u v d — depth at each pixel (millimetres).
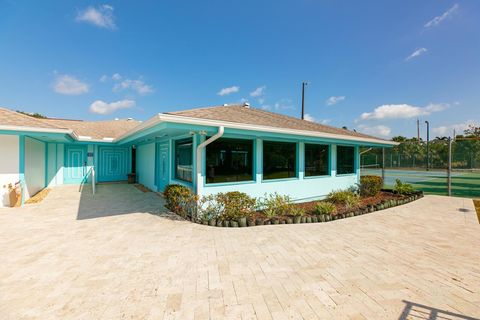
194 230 5602
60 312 2631
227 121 6004
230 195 6500
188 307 2732
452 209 8312
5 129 7547
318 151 10008
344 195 8906
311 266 3834
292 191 8930
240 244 4750
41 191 11430
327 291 3105
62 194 10789
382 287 3225
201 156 6824
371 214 7535
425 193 12680
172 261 3959
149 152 12758
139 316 2568
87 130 16422
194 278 3410
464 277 3527
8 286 3156
